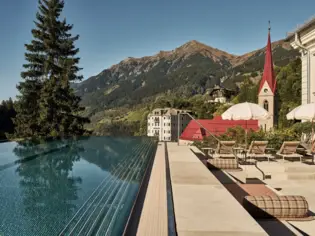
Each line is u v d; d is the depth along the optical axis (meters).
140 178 5.98
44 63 28.23
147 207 3.96
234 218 3.37
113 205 4.27
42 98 26.69
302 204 4.24
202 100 115.19
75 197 5.02
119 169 7.62
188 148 11.43
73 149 12.18
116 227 3.38
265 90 35.88
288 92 54.50
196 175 5.87
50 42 29.02
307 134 14.93
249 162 9.32
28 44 28.73
